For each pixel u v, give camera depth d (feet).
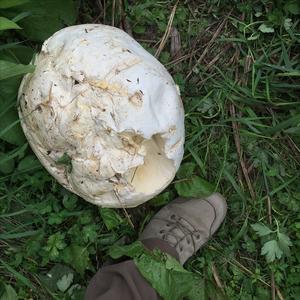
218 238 2.69
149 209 2.68
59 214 2.55
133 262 2.37
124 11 2.62
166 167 2.15
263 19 2.67
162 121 1.96
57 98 1.98
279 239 2.60
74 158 2.06
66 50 2.00
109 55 1.95
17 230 2.55
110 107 1.92
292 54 2.68
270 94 2.68
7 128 2.21
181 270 2.41
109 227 2.54
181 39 2.68
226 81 2.65
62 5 2.31
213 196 2.63
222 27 2.68
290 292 2.68
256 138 2.67
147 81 1.94
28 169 2.47
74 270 2.60
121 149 1.98
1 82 2.21
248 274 2.69
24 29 2.38
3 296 2.48
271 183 2.68
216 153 2.65
